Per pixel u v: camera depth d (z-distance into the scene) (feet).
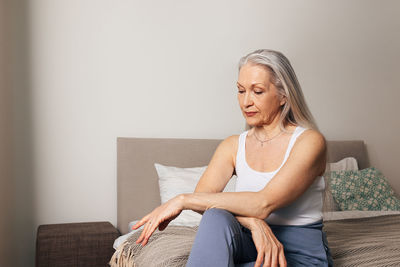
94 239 7.85
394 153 12.63
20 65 8.79
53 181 9.02
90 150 9.30
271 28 11.05
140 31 9.77
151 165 9.43
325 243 4.72
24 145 8.80
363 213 8.66
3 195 8.33
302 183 4.30
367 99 12.26
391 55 12.57
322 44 11.68
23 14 8.84
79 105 9.23
